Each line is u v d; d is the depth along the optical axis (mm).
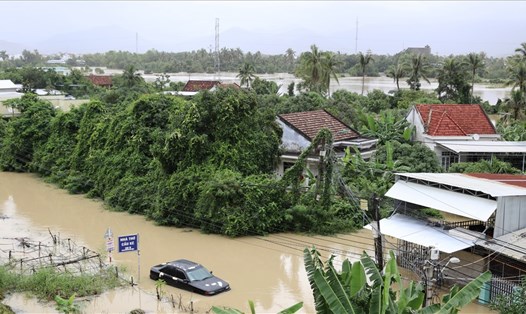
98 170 35406
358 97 64562
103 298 18719
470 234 19500
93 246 24859
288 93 68375
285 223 27297
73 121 40656
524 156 35938
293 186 27234
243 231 26578
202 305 18234
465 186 20328
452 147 35469
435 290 17250
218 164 29344
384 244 23453
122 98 52688
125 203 31734
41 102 44188
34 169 42000
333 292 11211
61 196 35312
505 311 16750
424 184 22234
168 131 31094
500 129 46500
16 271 20938
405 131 38812
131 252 24141
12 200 34188
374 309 11156
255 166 30641
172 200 28391
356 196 27094
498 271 18953
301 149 32719
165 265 20391
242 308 18094
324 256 23391
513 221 19141
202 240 26031
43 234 26875
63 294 18703
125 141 34469
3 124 47438
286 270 22047
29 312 17406
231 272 21750
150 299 18672
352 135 36406
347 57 149875
